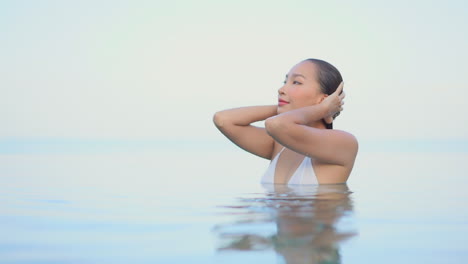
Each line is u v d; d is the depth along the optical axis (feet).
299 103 9.64
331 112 9.36
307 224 5.07
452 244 4.35
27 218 5.70
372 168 14.70
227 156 23.68
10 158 21.52
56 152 30.73
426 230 4.99
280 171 9.86
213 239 4.44
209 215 5.76
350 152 9.15
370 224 5.22
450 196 7.98
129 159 20.61
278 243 4.25
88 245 4.30
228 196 7.65
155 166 15.72
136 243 4.36
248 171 13.48
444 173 12.78
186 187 9.15
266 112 10.57
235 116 10.36
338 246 4.19
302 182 9.34
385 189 8.86
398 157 22.31
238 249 4.07
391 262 3.75
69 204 6.89
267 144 10.59
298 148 8.68
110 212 6.12
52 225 5.24
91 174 12.27
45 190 8.71
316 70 9.69
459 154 25.86
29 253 4.05
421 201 7.32
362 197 7.59
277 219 5.37
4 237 4.66
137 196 7.82
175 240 4.44
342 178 9.43
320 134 8.77
